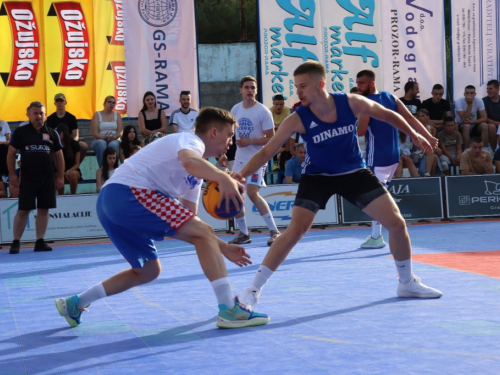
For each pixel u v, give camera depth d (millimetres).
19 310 4594
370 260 6609
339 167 4211
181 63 12562
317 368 2842
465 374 2676
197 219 3664
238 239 8875
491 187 11555
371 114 4246
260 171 8320
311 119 4102
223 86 16578
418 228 10188
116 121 11914
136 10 12383
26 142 8898
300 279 5508
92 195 10617
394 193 11312
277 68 12750
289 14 12734
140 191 3514
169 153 3518
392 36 13070
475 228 9898
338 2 12875
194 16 12586
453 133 12555
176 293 5051
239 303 3768
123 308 4496
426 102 12992
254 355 3109
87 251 8828
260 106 8266
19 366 3080
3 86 12312
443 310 4027
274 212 11055
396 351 3090
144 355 3193
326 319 3879
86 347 3416
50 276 6398
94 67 12656
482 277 5293
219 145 3697
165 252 8164
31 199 8906
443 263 6184
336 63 12938
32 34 12398
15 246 8961
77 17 12555
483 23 13258
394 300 4422
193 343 3408
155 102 12102
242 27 17031
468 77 13375
